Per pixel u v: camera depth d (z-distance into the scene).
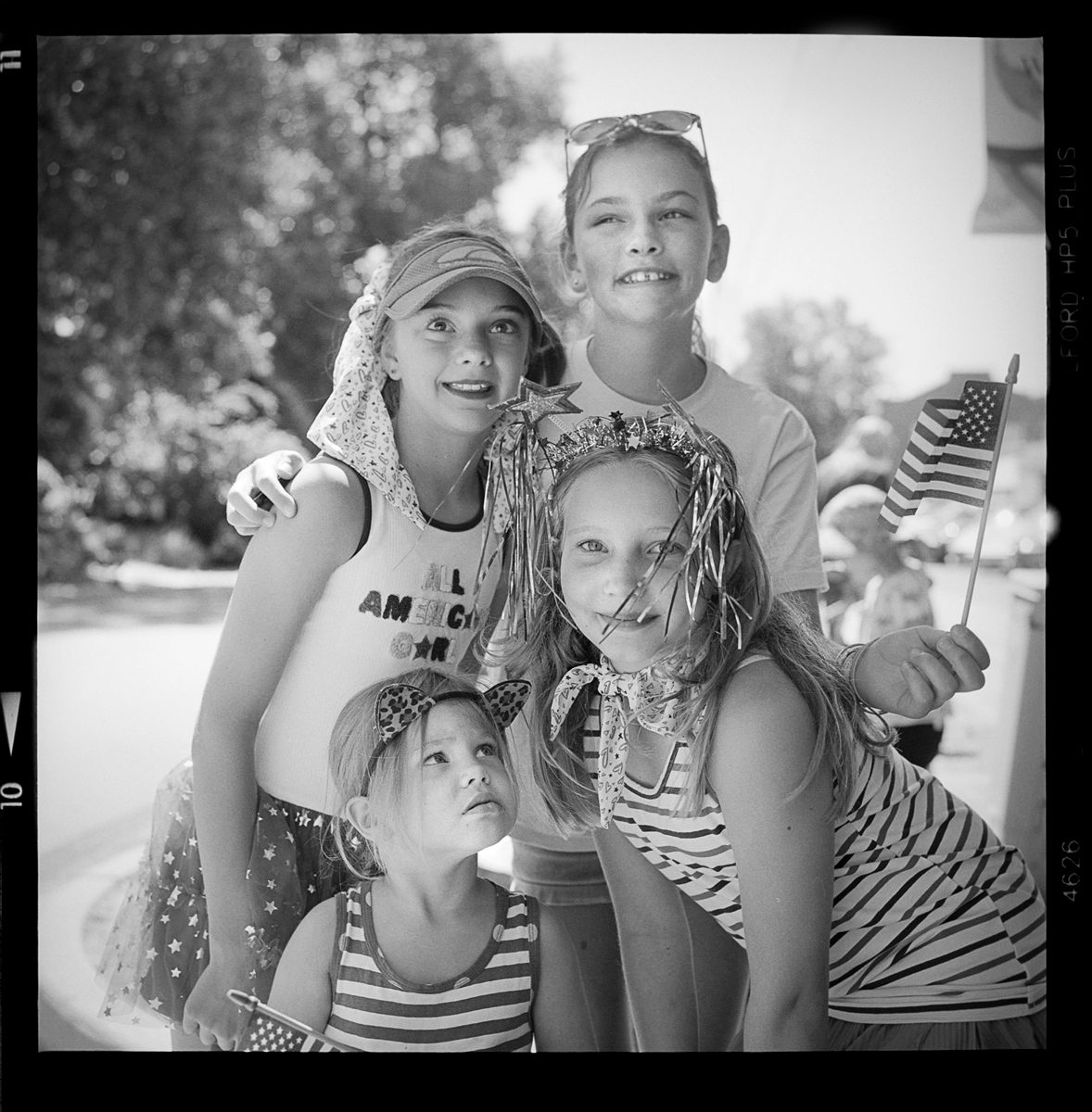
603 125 2.38
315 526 2.12
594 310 2.43
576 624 2.05
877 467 2.52
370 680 2.18
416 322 2.20
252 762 2.16
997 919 2.09
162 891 2.23
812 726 1.95
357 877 2.14
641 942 2.19
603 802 1.99
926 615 2.56
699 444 2.03
